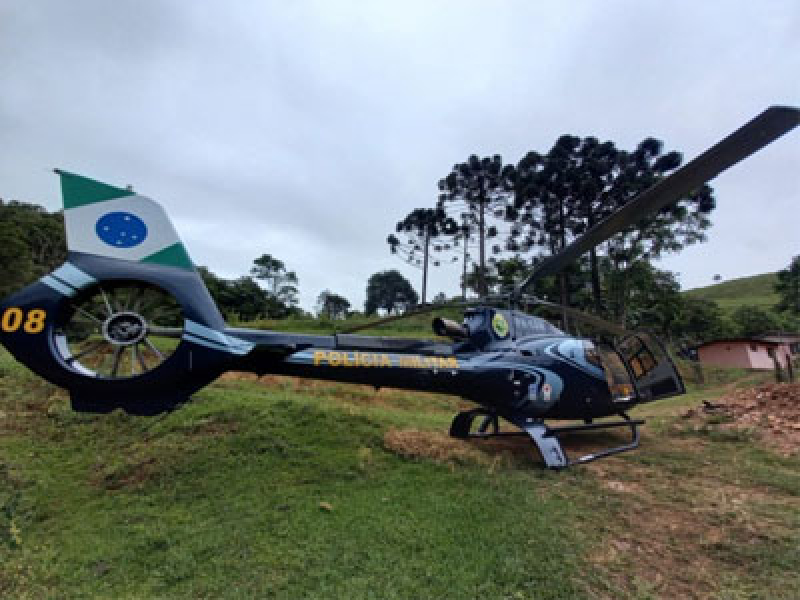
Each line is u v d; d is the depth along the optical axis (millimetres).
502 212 39594
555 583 3271
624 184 28828
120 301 4309
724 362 23078
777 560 3533
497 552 3650
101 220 4211
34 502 4770
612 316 30312
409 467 5465
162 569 3529
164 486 5070
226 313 47062
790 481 5102
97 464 5719
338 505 4500
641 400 6941
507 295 6660
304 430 6426
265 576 3385
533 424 6070
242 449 5875
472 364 5852
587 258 30031
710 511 4410
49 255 44969
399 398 11328
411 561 3539
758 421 7336
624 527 4098
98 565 3609
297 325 30875
